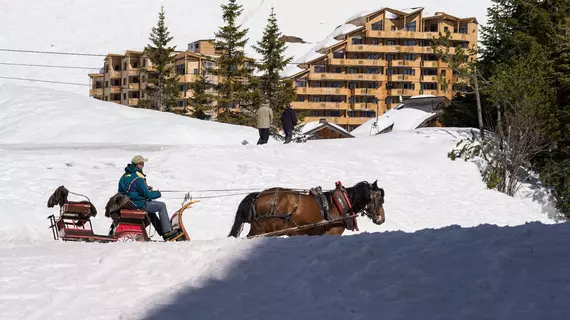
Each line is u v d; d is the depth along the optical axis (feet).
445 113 138.62
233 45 255.70
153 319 22.88
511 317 21.09
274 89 254.27
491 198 82.69
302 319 22.45
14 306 24.61
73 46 610.65
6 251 33.58
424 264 27.22
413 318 21.89
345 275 26.99
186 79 348.59
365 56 385.09
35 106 121.60
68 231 39.88
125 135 109.91
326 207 42.96
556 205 85.76
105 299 25.50
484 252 28.12
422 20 393.50
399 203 74.64
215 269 28.35
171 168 73.56
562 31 113.29
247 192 70.54
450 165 89.25
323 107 373.40
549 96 95.25
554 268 25.82
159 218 43.62
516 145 88.02
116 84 413.39
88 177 68.85
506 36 121.29
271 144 91.76
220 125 125.70
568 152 93.20
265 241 33.22
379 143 97.66
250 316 22.90
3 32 617.62
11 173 66.90
